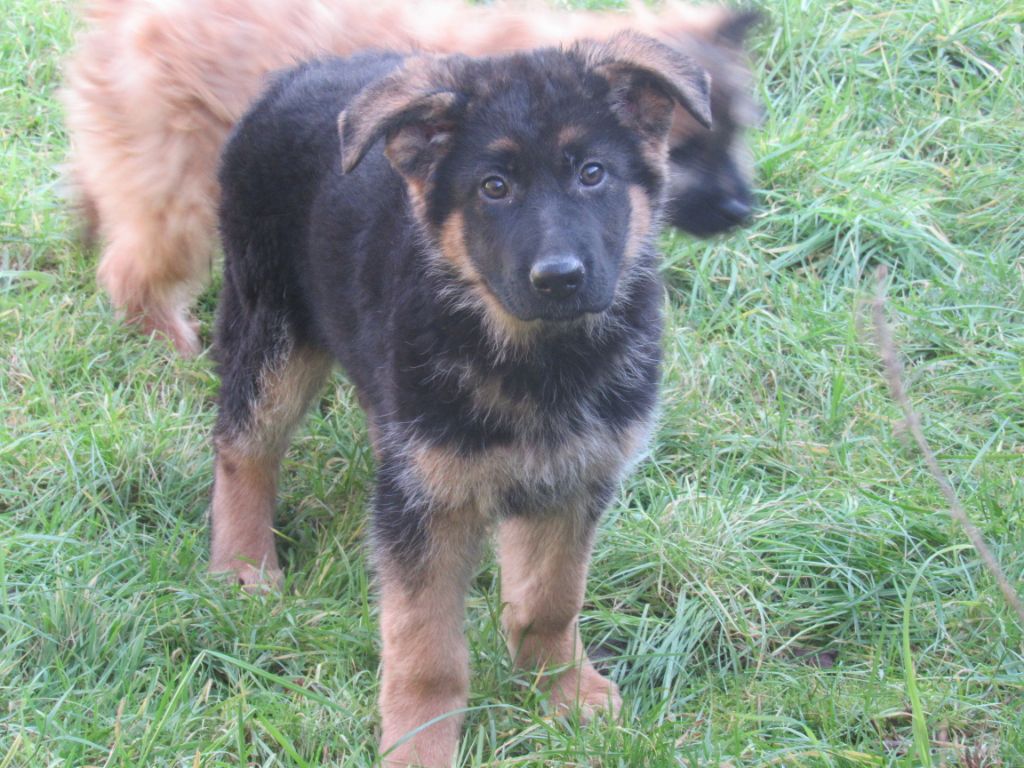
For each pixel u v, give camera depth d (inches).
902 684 211.8
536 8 313.1
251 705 207.3
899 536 246.1
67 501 253.0
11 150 353.1
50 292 319.0
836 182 334.3
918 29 377.4
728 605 235.8
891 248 323.9
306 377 249.9
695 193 262.5
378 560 203.8
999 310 305.0
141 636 216.1
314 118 240.7
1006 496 251.8
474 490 198.1
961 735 204.1
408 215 210.2
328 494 266.8
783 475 267.0
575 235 185.8
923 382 287.9
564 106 192.1
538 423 198.5
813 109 362.0
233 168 249.1
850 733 206.1
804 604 237.8
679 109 256.5
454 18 306.8
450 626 201.8
